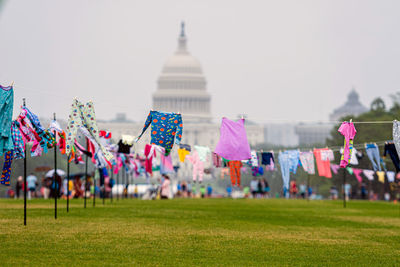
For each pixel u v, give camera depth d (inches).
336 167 4325.8
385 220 2576.3
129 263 1421.0
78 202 3535.9
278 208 3316.9
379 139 5295.3
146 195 4527.6
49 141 1958.7
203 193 5231.3
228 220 2425.0
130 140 3129.9
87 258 1464.1
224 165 3169.3
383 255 1616.6
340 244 1788.9
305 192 5570.9
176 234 1894.7
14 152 1892.2
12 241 1662.2
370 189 5861.2
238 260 1498.5
